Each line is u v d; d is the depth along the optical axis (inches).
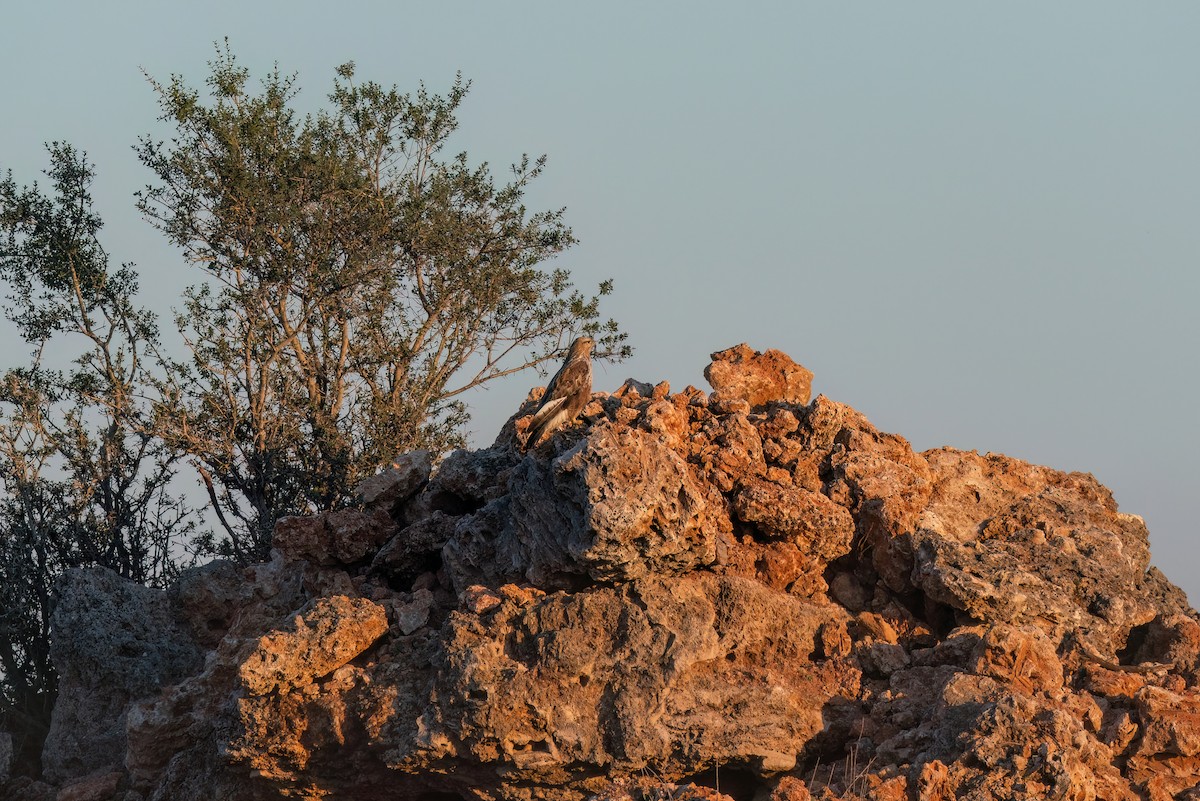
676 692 2347.4
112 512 4338.1
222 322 4598.9
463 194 4881.9
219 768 2618.1
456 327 4768.7
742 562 2571.4
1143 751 2333.9
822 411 2837.1
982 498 2910.9
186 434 4414.4
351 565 3009.4
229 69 4675.2
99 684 3132.4
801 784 2174.0
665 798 2112.5
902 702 2390.5
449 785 2422.5
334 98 4842.5
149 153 4603.8
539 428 2593.5
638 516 2347.4
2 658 3924.7
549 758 2314.2
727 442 2743.6
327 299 4544.8
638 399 2928.2
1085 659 2551.7
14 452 4254.4
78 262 4685.0
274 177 4603.8
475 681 2315.5
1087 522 2847.0
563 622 2386.8
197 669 3186.5
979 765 2201.0
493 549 2655.0
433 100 4877.0
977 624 2573.8
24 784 3107.8
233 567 3314.5
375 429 4500.5
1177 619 2672.2
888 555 2682.1
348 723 2426.2
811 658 2517.2
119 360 4606.3
